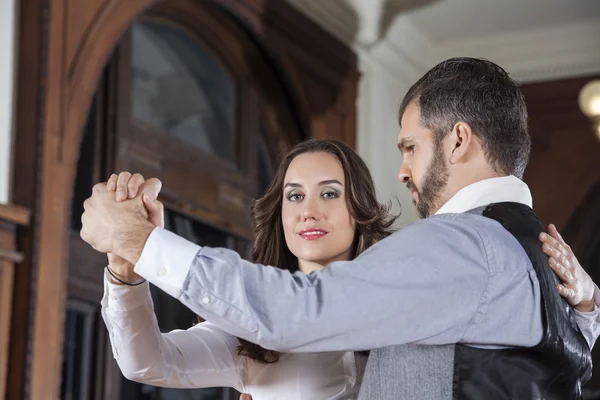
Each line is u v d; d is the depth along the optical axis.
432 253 1.93
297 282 1.89
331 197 2.51
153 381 2.26
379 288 1.89
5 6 4.43
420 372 1.96
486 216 2.03
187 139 5.71
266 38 6.21
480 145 2.10
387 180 7.42
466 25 7.54
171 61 5.67
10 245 4.23
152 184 1.96
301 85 6.61
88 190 4.98
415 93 2.17
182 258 1.88
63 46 4.58
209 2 5.78
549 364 1.94
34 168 4.34
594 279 7.98
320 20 6.84
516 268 1.95
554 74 7.88
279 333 1.86
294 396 2.39
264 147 6.60
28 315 4.20
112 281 2.12
